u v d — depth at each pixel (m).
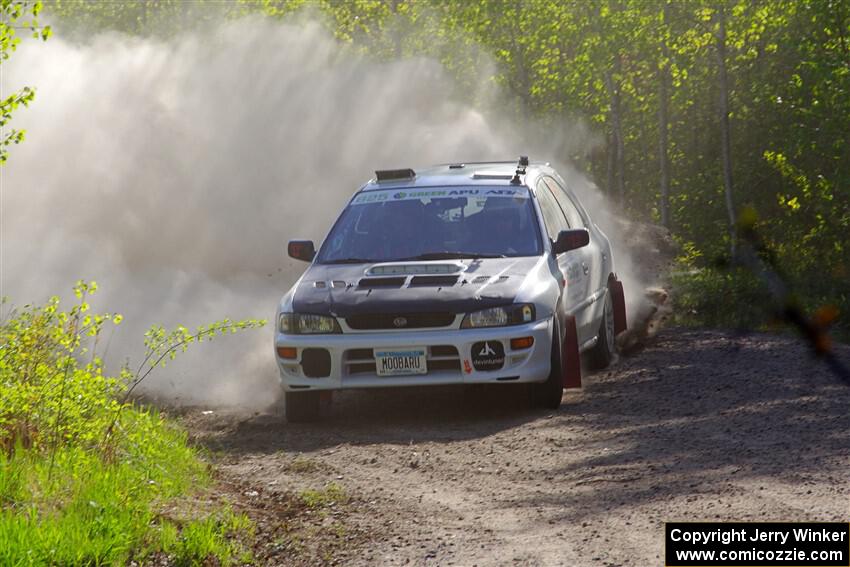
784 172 85.00
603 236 42.91
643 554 18.55
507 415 32.34
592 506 21.95
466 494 23.92
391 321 31.66
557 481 24.45
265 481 25.72
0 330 27.14
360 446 29.14
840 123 73.44
